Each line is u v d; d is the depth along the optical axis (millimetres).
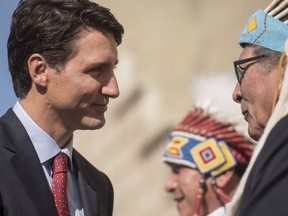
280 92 4141
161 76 17344
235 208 4027
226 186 6203
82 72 5160
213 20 17125
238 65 4684
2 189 4961
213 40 16984
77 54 5160
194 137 6273
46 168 5227
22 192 5000
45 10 5203
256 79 4602
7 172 5027
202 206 6195
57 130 5250
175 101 16922
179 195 6301
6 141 5148
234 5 16875
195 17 17328
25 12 5254
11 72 5348
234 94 4828
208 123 6285
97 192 5578
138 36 17969
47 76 5191
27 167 5070
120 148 17234
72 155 5469
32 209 4980
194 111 6375
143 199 16422
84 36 5172
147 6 17938
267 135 3975
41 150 5211
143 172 16625
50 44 5152
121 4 18406
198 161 6215
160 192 16188
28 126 5230
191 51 17141
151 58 17578
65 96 5172
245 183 3971
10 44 5320
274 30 4633
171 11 17719
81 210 5398
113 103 17625
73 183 5422
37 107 5230
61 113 5223
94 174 5672
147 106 17203
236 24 16828
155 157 16625
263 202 3662
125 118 17359
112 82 5246
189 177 6246
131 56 17859
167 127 16750
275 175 3693
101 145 17422
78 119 5238
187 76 16953
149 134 16969
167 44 17531
